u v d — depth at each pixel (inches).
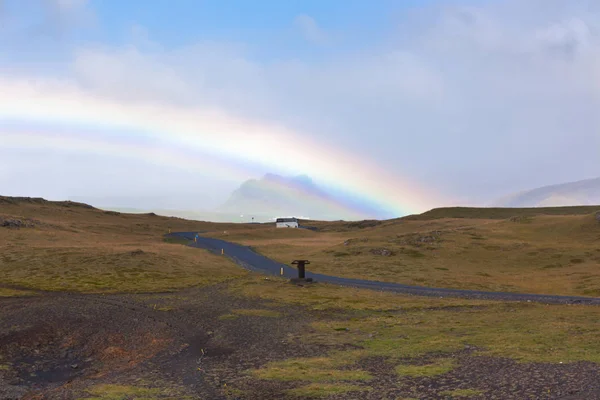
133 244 4252.0
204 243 5022.1
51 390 845.8
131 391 761.0
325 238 6190.9
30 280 2432.3
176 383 814.5
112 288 2214.6
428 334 1141.7
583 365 752.3
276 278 2620.6
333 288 2242.9
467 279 2573.8
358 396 664.4
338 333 1218.6
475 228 4690.0
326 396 674.2
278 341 1144.8
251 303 1784.0
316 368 856.3
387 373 789.9
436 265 3085.6
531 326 1177.4
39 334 1306.6
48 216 7313.0
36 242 3951.8
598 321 1238.9
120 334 1304.1
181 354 1072.2
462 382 701.9
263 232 6683.1
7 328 1362.0
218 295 1999.3
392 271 2869.1
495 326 1208.8
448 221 7347.4
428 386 693.9
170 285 2319.1
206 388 767.7
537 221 4926.2
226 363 958.4
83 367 1057.5
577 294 2036.2
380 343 1060.5
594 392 608.4
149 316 1530.5
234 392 730.2
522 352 872.3
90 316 1524.4
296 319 1456.7
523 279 2576.3
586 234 4047.7
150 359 1040.2
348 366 863.1
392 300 1857.8
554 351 868.0
